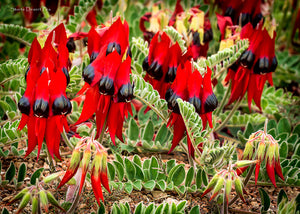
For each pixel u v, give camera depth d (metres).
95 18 0.92
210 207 0.72
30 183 0.72
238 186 0.65
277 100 0.95
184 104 0.68
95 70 0.66
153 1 1.20
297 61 1.09
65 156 0.79
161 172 0.76
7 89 0.85
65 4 0.92
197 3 1.03
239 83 0.79
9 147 0.80
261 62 0.76
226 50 0.78
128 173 0.74
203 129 0.72
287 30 1.26
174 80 0.70
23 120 0.66
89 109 0.67
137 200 0.73
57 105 0.64
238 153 0.84
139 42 0.79
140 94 0.72
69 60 0.83
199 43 0.87
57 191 0.70
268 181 0.77
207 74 0.69
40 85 0.64
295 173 0.76
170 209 0.69
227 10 0.94
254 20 0.92
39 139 0.65
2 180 0.73
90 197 0.71
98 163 0.62
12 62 0.78
